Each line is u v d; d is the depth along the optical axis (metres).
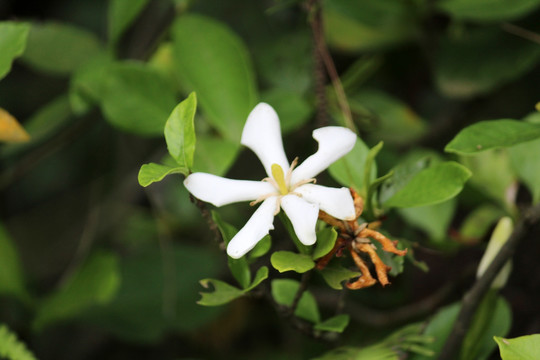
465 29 0.61
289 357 0.70
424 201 0.48
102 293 0.60
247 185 0.46
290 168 0.46
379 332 0.61
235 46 0.56
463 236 0.56
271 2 0.71
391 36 0.63
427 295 0.61
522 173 0.52
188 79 0.56
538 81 0.66
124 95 0.55
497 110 0.67
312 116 0.64
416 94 0.68
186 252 0.72
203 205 0.46
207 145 0.54
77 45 0.63
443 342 0.51
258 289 0.47
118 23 0.59
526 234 0.48
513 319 0.58
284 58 0.65
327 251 0.45
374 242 0.48
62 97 0.62
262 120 0.47
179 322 0.68
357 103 0.64
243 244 0.44
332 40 0.64
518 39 0.60
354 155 0.50
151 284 0.70
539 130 0.47
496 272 0.49
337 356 0.50
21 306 0.62
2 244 0.60
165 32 0.63
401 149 0.65
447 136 0.65
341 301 0.51
